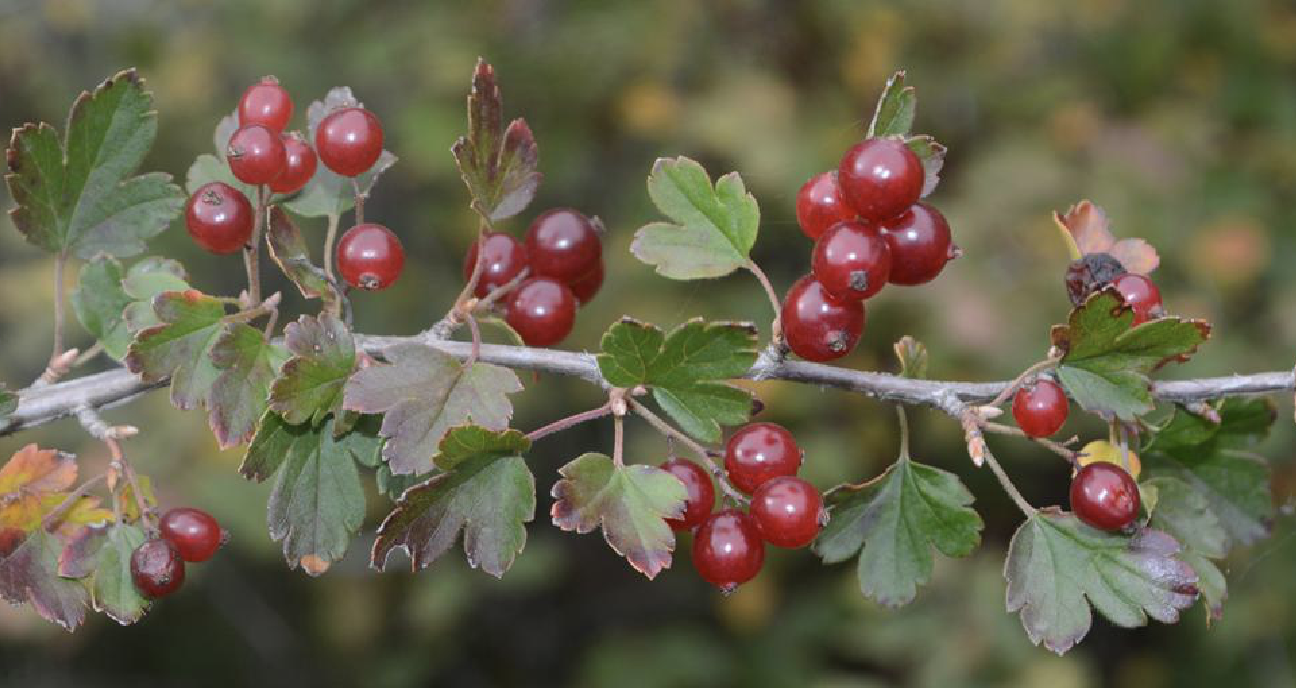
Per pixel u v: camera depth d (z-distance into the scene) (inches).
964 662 27.2
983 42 31.2
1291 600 29.6
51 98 34.6
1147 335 12.8
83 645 33.6
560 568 34.1
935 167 13.0
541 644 35.1
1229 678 33.4
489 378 12.7
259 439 12.8
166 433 26.1
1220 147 32.1
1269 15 33.1
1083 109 30.2
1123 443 13.3
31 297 29.1
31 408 13.0
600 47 30.2
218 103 33.1
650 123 29.7
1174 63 32.5
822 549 13.4
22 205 13.2
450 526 12.6
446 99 31.3
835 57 31.2
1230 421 13.8
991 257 27.7
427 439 12.5
